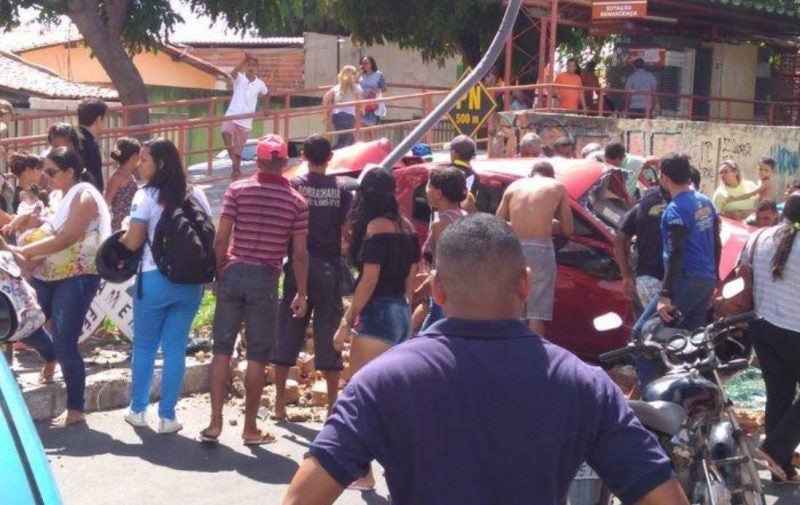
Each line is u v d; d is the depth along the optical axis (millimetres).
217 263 6949
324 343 7262
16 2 20219
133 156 8633
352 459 2717
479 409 2738
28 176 8383
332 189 7289
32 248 6883
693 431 4934
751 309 6707
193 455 6797
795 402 6543
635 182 10938
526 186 8359
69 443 6887
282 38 30531
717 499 4816
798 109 24219
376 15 24703
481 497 2721
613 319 5656
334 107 17312
